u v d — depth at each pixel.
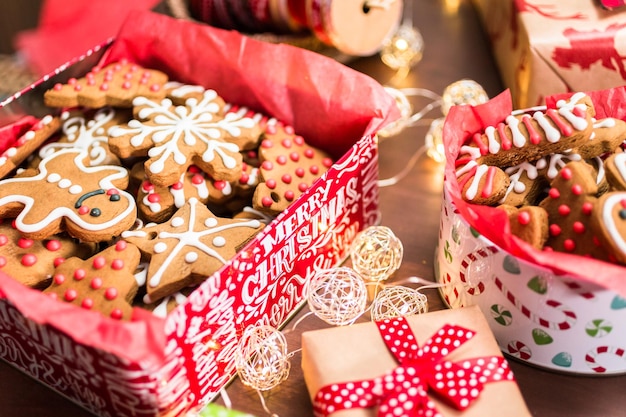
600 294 0.51
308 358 0.54
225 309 0.54
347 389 0.52
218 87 0.69
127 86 0.66
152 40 0.70
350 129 0.65
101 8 0.86
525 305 0.54
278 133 0.66
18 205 0.59
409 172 0.70
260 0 0.74
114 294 0.54
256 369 0.57
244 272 0.54
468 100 0.69
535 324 0.54
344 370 0.53
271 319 0.59
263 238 0.54
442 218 0.59
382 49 0.80
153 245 0.58
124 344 0.48
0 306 0.53
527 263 0.52
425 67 0.80
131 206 0.59
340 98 0.64
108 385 0.52
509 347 0.57
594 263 0.50
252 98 0.68
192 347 0.52
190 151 0.61
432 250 0.64
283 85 0.67
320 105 0.65
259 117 0.68
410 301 0.59
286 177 0.63
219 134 0.63
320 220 0.59
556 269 0.51
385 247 0.61
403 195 0.69
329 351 0.54
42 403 0.57
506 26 0.73
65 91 0.65
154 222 0.61
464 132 0.60
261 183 0.62
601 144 0.59
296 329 0.60
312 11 0.71
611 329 0.53
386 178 0.70
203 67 0.69
